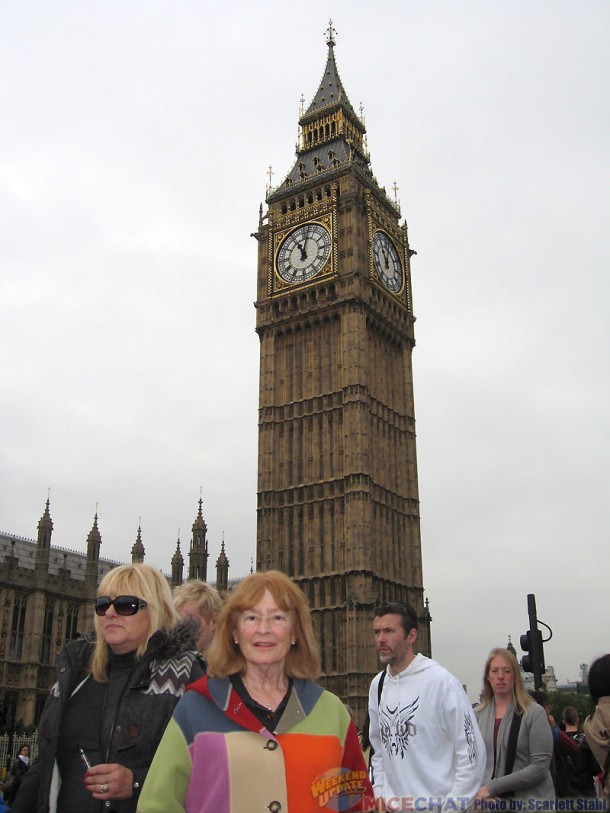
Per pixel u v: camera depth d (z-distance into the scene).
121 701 7.40
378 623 9.87
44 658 68.50
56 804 7.23
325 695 6.54
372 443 77.25
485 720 11.12
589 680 9.73
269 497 77.06
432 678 9.40
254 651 6.34
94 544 74.88
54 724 7.38
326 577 71.75
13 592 66.88
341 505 73.62
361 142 94.19
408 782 9.16
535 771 9.97
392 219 90.94
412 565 78.62
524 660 19.73
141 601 7.66
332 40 99.56
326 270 80.69
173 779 6.09
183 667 7.60
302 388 79.75
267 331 83.12
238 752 5.96
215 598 10.78
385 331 83.31
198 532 82.12
